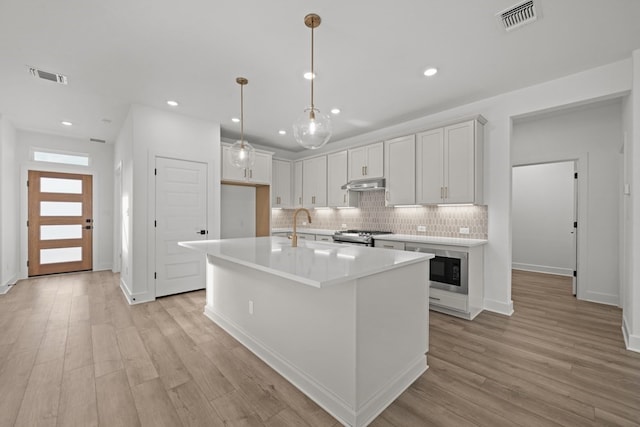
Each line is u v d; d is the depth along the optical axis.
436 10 1.93
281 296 2.07
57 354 2.29
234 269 2.65
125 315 3.16
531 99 3.08
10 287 4.23
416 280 2.05
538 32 2.16
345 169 4.83
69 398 1.76
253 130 4.75
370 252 2.25
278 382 1.95
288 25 2.09
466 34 2.19
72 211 5.20
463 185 3.35
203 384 1.92
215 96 3.36
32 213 4.84
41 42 2.29
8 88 3.12
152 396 1.79
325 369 1.72
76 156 5.23
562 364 2.16
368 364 1.62
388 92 3.24
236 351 2.38
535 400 1.75
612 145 3.63
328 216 5.59
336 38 2.25
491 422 1.56
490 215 3.40
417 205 4.08
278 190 5.64
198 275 4.12
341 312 1.62
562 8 1.90
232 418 1.60
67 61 2.59
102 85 3.06
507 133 3.26
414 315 2.02
